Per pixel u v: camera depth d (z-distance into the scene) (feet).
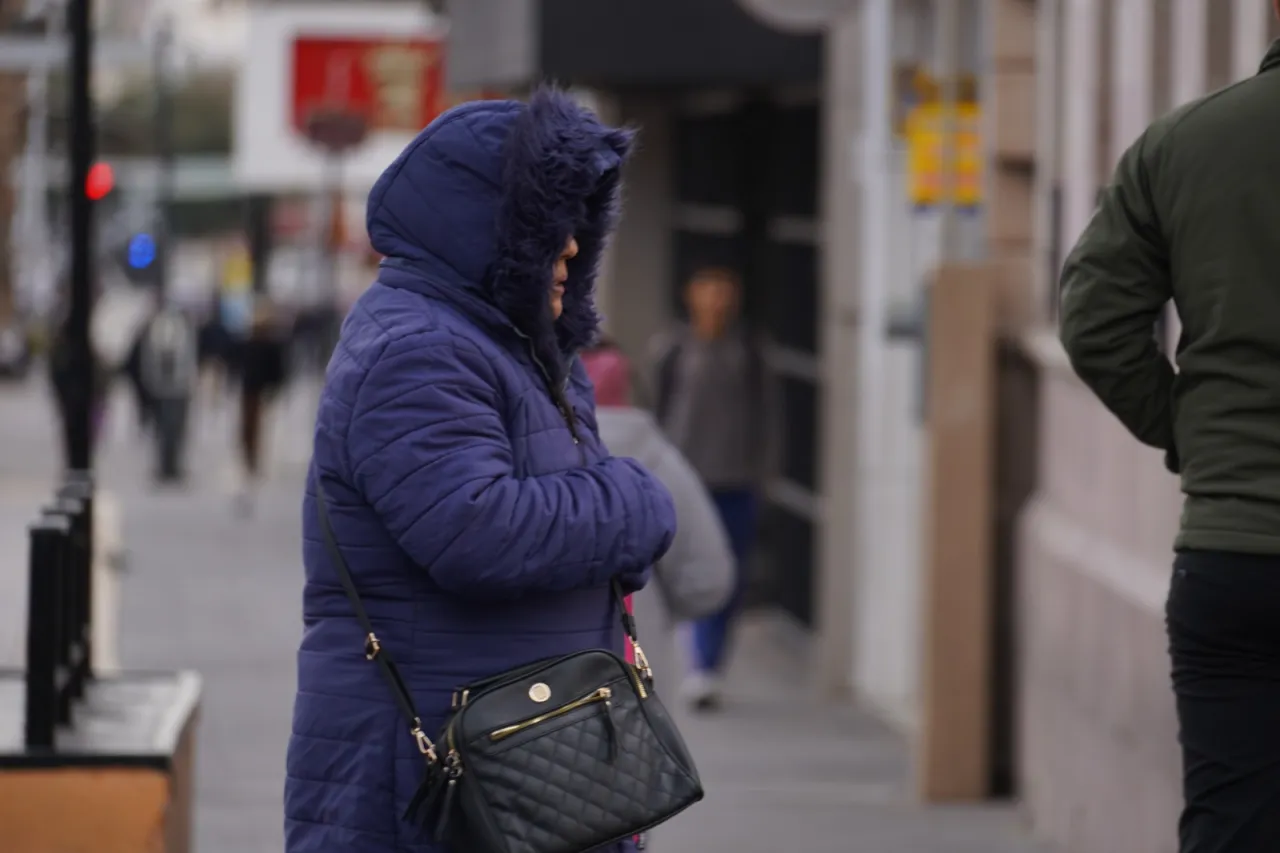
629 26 115.55
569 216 34.04
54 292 386.32
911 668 103.19
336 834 33.81
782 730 100.22
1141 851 61.82
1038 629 74.74
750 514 110.22
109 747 49.65
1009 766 82.28
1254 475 34.37
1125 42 67.26
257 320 216.13
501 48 122.01
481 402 33.47
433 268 34.37
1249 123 34.91
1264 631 34.14
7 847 48.96
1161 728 59.77
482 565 32.71
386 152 310.45
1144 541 62.90
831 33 108.78
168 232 412.98
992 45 82.79
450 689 33.71
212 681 110.22
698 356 109.60
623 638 35.65
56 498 58.59
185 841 54.85
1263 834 34.42
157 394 251.19
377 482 32.96
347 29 299.17
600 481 33.99
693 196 142.00
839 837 75.00
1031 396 81.25
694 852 72.49
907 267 102.78
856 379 107.24
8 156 444.14
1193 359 35.29
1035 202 82.64
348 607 34.06
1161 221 35.91
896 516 104.47
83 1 64.34
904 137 98.07
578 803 32.71
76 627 54.70
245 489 214.28
